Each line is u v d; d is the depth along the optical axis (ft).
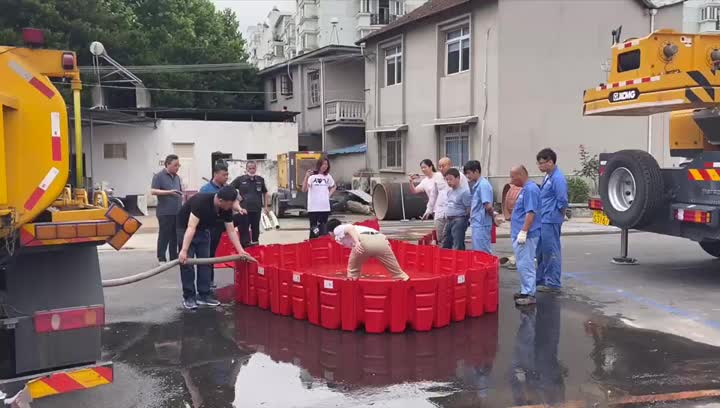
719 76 27.25
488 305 22.84
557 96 66.08
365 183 82.38
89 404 14.65
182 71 105.70
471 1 66.18
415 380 16.19
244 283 24.54
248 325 21.53
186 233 22.07
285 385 15.87
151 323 21.95
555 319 22.21
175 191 31.71
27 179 12.32
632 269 32.27
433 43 74.38
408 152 80.18
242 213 27.71
